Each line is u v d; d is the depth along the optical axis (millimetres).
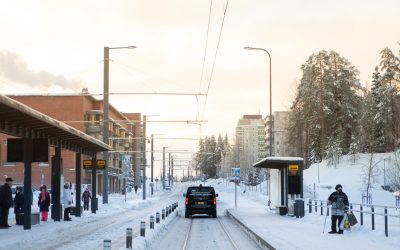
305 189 66625
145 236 20609
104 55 42531
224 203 60406
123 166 98375
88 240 20406
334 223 20766
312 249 15281
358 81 87688
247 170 146125
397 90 83750
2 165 83625
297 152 92438
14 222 28375
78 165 34656
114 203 54844
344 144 86375
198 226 29188
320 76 87875
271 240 17953
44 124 22734
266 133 174125
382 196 58094
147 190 122750
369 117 81000
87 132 92812
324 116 85438
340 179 74750
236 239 21703
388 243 16781
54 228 24609
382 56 86000
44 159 23984
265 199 62500
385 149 82688
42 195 29219
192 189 37125
